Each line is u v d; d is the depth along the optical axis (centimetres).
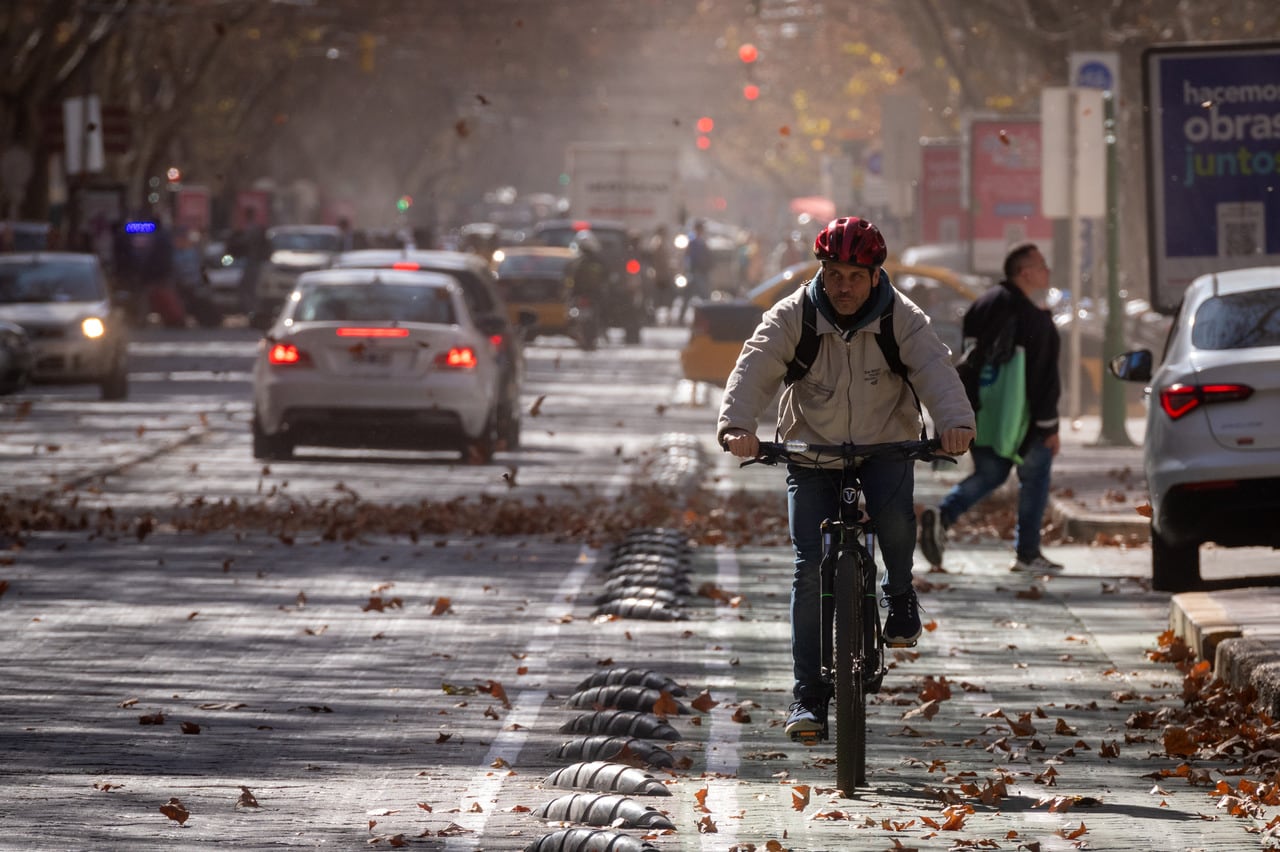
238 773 2294
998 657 3091
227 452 6494
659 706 2611
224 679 2862
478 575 3950
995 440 3897
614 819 2069
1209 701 2647
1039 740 2498
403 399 5984
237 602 3572
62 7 13762
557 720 2616
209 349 12706
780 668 3005
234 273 15600
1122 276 10550
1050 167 6538
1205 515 3381
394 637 3238
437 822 2080
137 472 5831
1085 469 5609
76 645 3123
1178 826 2077
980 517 4953
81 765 2320
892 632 2258
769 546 4425
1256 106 5475
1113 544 4425
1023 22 10056
